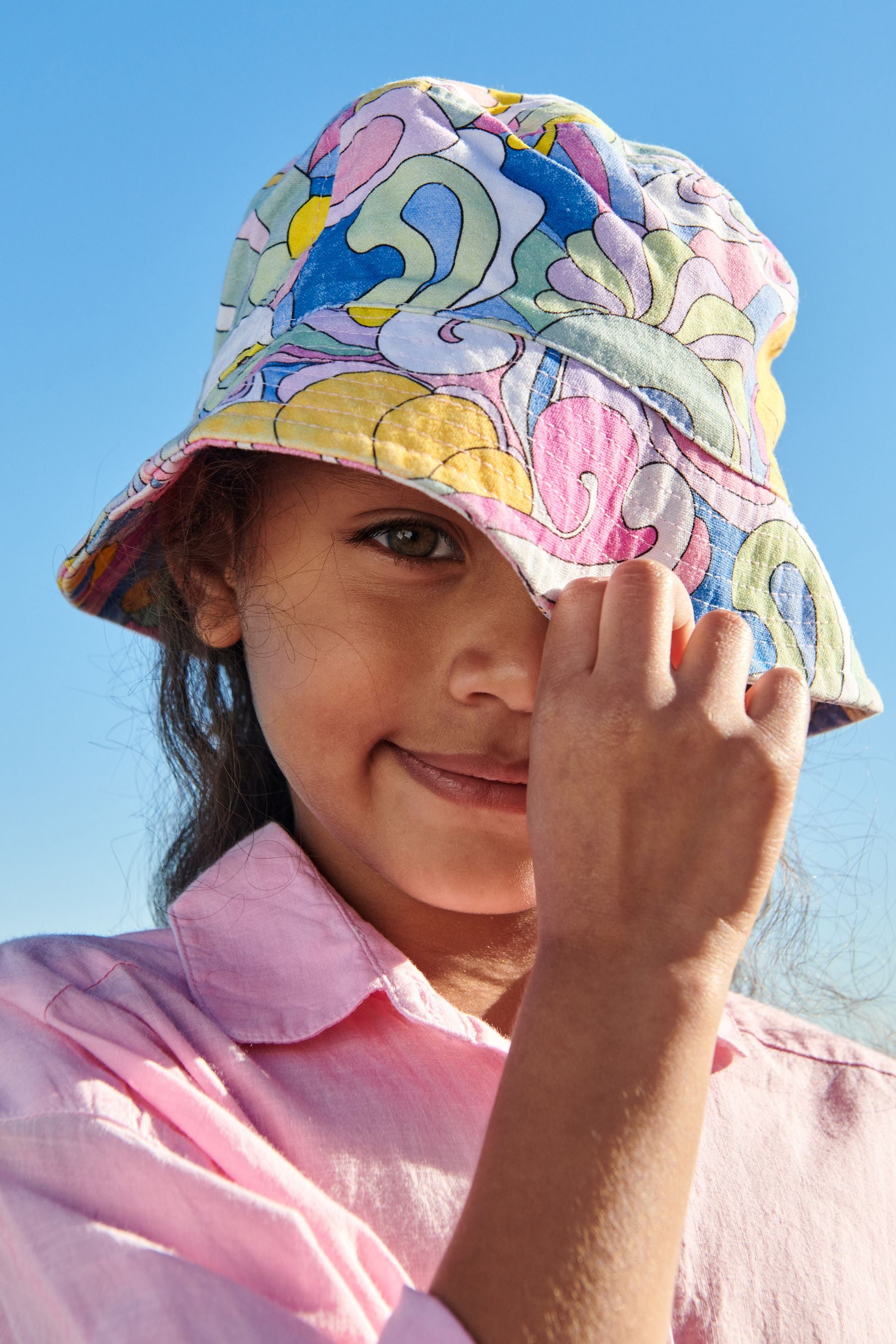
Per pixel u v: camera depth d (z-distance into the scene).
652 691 1.12
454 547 1.36
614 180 1.49
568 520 1.25
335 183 1.54
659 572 1.19
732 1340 1.38
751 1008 1.88
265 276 1.64
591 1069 0.99
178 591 1.69
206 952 1.48
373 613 1.35
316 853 1.60
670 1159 0.96
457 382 1.27
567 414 1.30
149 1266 1.00
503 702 1.31
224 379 1.56
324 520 1.38
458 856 1.34
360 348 1.31
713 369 1.45
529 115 1.56
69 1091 1.18
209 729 2.00
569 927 1.06
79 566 1.61
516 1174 0.96
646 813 1.09
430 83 1.54
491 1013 1.57
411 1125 1.29
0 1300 1.10
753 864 1.09
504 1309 0.90
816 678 1.44
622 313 1.41
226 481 1.48
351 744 1.37
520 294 1.37
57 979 1.36
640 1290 0.92
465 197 1.43
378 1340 0.96
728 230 1.58
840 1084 1.72
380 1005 1.42
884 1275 1.51
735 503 1.42
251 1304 0.98
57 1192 1.09
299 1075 1.33
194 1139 1.18
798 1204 1.52
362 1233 1.15
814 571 1.49
